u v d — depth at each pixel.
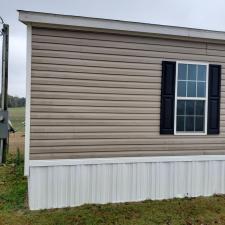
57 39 5.77
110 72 6.09
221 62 6.86
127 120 6.23
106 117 6.09
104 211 5.77
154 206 6.10
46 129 5.77
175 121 6.54
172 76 6.48
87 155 6.01
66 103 5.86
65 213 5.62
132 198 6.32
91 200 6.08
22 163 9.90
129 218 5.52
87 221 5.34
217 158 6.85
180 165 6.61
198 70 6.69
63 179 5.90
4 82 10.06
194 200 6.52
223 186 6.95
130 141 6.26
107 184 6.15
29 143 5.70
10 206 5.98
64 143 5.87
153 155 6.42
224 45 6.86
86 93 5.96
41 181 5.80
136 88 6.26
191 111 6.68
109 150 6.14
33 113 5.70
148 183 6.41
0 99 10.78
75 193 5.98
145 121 6.34
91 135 6.02
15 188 7.10
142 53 6.27
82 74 5.93
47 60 5.73
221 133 6.89
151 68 6.34
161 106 6.43
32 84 5.68
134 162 6.29
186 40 6.55
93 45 5.96
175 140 6.55
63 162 5.87
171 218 5.59
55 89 5.79
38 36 5.68
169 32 6.25
